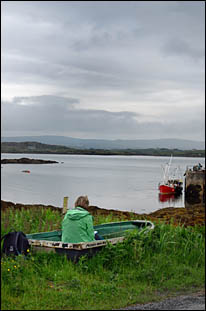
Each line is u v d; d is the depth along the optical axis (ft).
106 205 124.98
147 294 22.68
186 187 154.71
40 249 27.22
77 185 194.39
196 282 25.36
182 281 25.26
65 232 27.45
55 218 38.45
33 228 35.22
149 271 25.49
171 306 20.86
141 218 52.60
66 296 21.03
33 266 24.43
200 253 30.27
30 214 39.93
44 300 20.40
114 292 22.22
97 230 35.53
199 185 151.84
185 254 29.78
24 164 462.60
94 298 21.34
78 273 24.71
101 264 26.09
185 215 62.59
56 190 164.25
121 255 26.86
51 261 25.82
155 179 251.60
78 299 20.92
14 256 25.26
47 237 30.04
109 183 212.23
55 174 279.90
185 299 22.11
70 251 26.32
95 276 24.66
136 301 21.50
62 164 489.26
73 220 27.35
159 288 23.81
